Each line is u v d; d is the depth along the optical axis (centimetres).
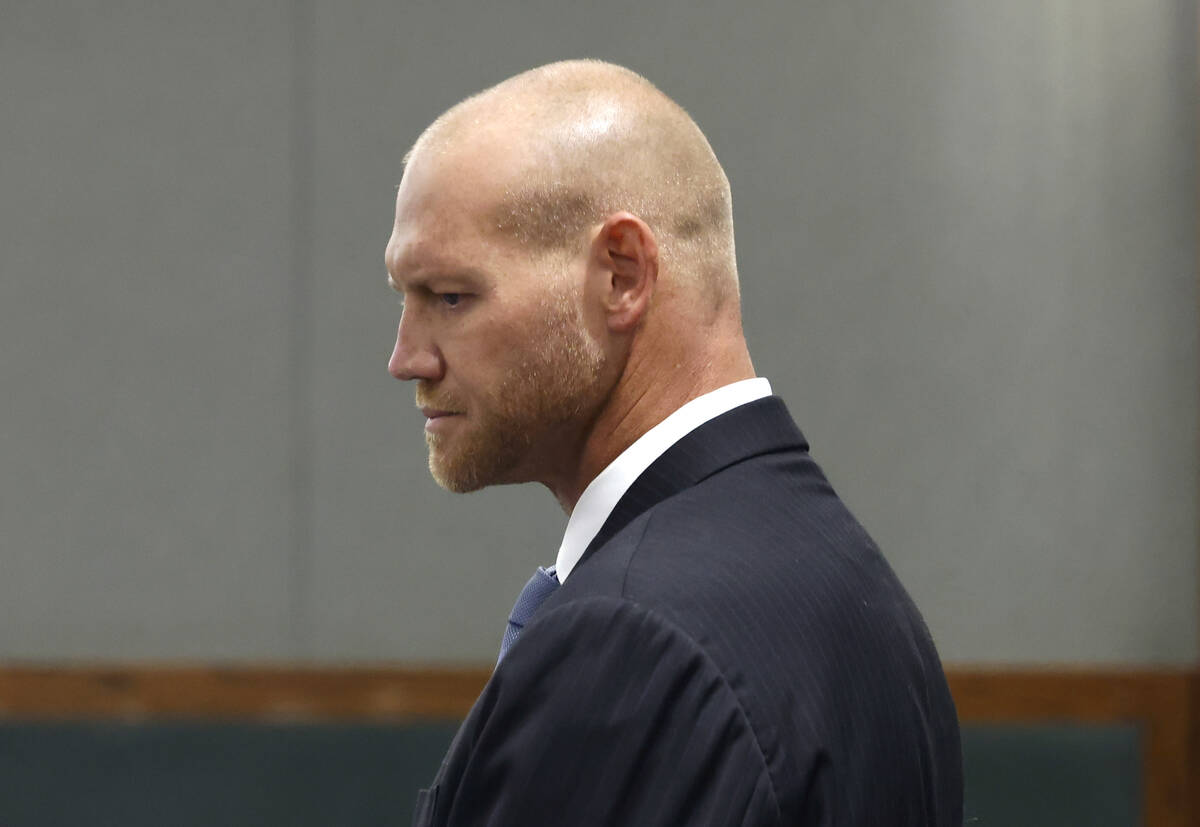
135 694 1278
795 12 1298
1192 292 1270
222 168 1312
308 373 1305
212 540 1298
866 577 309
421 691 1277
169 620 1295
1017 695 1257
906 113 1290
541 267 317
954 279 1284
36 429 1302
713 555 287
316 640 1294
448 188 318
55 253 1309
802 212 1294
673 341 324
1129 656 1265
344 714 1276
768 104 1296
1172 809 1243
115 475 1300
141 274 1308
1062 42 1283
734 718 262
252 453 1303
